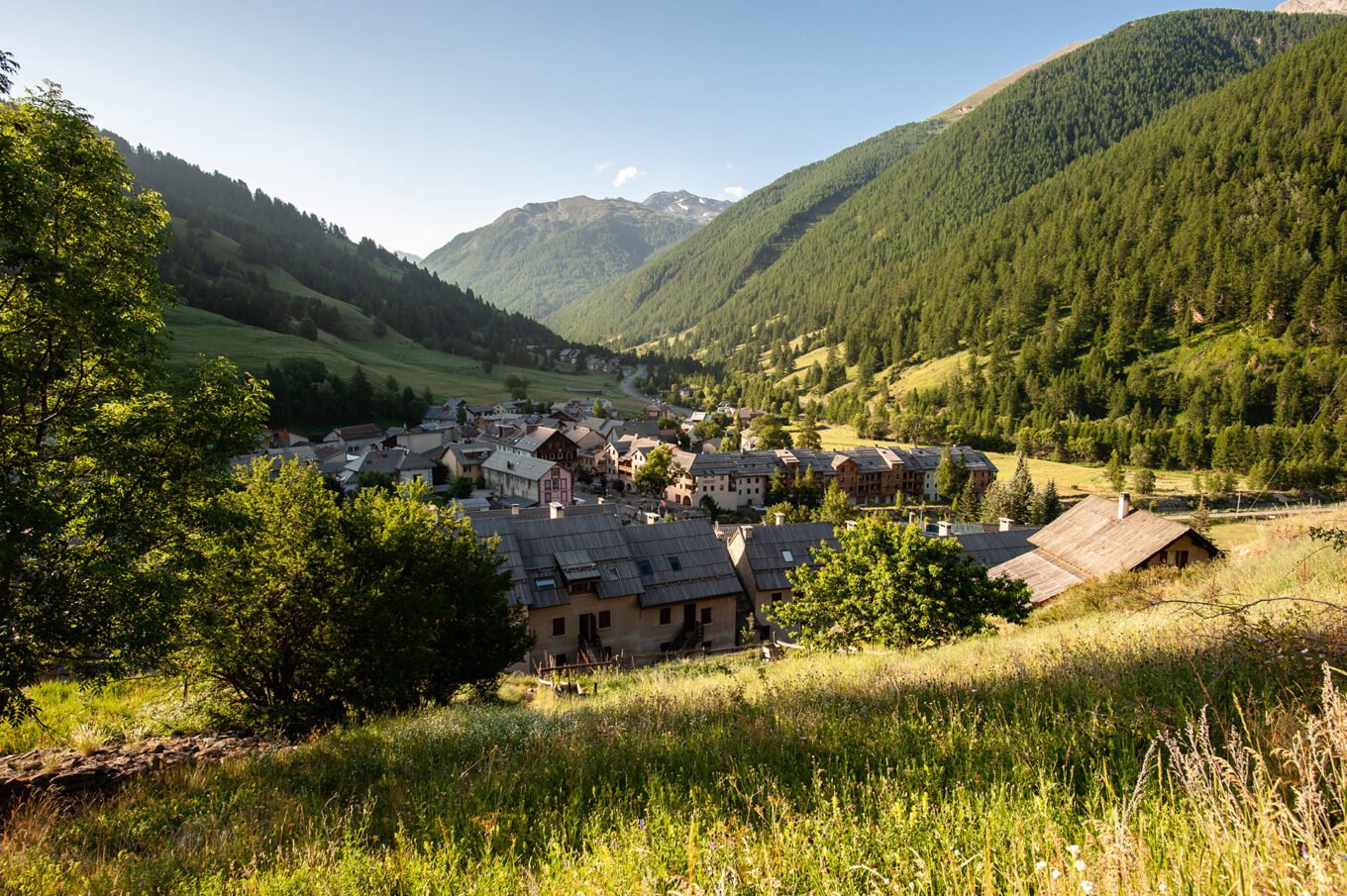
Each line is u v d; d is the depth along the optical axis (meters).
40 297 11.42
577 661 35.88
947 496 122.00
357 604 16.89
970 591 23.31
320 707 17.08
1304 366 141.88
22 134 12.32
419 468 114.38
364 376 168.62
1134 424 147.12
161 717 16.30
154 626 12.54
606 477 145.50
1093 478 127.56
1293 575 17.06
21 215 11.01
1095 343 185.62
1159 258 192.50
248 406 14.70
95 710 17.05
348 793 8.31
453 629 20.91
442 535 21.39
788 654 27.42
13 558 11.12
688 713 9.80
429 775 8.52
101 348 12.73
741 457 121.50
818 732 7.57
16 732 14.20
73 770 11.40
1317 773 4.32
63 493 12.41
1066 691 7.75
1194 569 25.11
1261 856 3.36
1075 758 5.61
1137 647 9.75
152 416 12.98
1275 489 112.75
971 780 5.39
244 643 16.38
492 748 8.72
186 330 174.12
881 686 9.89
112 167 13.35
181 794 8.98
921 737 6.80
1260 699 6.01
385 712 16.67
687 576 39.78
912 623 22.30
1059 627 19.02
